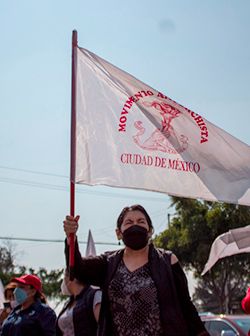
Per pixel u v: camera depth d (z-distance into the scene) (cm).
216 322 1141
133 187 631
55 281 4291
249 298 695
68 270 566
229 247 1022
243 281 3225
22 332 842
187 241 3064
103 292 544
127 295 529
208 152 648
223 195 641
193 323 540
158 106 652
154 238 3247
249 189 644
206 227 3020
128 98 652
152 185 634
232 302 3319
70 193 621
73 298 757
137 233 543
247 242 993
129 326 526
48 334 843
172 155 645
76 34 657
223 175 648
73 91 646
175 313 527
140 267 540
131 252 550
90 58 655
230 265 3048
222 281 3086
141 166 639
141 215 555
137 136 644
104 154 636
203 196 641
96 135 640
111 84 654
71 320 737
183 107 653
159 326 524
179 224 3189
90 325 729
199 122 650
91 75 653
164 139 646
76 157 632
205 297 4356
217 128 650
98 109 647
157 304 526
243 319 1128
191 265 3139
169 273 536
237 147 648
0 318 1059
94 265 559
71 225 561
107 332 535
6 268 4569
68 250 563
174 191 638
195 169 645
